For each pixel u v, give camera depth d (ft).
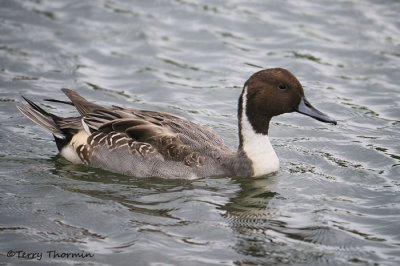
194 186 47.29
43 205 43.86
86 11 73.92
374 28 71.05
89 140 49.90
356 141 54.08
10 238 40.24
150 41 69.00
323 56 67.05
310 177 48.73
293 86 48.55
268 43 69.26
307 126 56.95
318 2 76.13
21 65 63.93
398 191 46.50
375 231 41.68
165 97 60.49
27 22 71.31
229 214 43.55
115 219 42.45
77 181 47.55
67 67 64.34
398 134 55.01
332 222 42.60
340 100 60.23
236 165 48.75
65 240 40.22
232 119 57.57
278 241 40.42
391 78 63.57
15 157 50.44
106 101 59.36
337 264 38.22
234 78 63.57
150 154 48.44
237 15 73.82
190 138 49.21
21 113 56.39
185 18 73.31
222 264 38.17
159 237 40.57
